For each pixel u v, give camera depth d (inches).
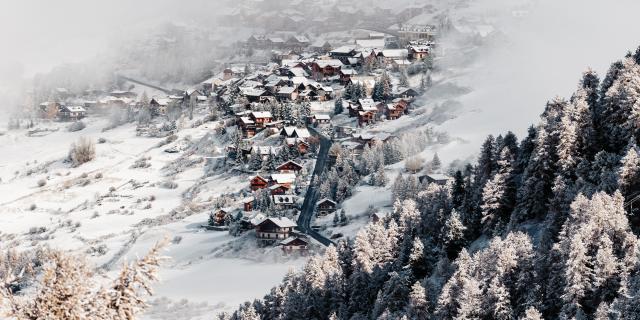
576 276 2773.1
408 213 4645.7
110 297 747.4
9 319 713.0
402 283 3676.2
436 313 3216.0
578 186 3641.7
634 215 3265.3
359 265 4207.7
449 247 4215.1
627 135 3929.6
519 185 4306.1
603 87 4539.9
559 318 2792.8
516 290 3107.8
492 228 4232.3
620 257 2923.2
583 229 2984.7
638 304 2385.6
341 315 3981.3
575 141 3971.5
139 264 767.7
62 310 723.4
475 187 4781.0
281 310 4188.0
